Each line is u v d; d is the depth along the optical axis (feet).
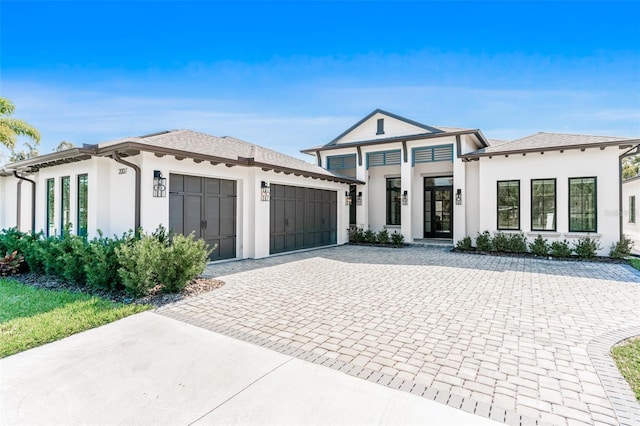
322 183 45.09
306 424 8.30
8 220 43.60
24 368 11.18
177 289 20.36
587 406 8.95
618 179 33.99
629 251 34.19
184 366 11.27
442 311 17.17
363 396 9.47
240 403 9.19
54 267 23.66
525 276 26.03
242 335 13.96
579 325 15.12
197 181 29.96
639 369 10.98
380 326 15.02
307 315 16.52
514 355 12.06
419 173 52.49
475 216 42.73
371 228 55.21
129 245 21.47
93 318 15.70
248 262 32.19
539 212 37.63
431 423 8.29
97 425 8.32
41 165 33.65
